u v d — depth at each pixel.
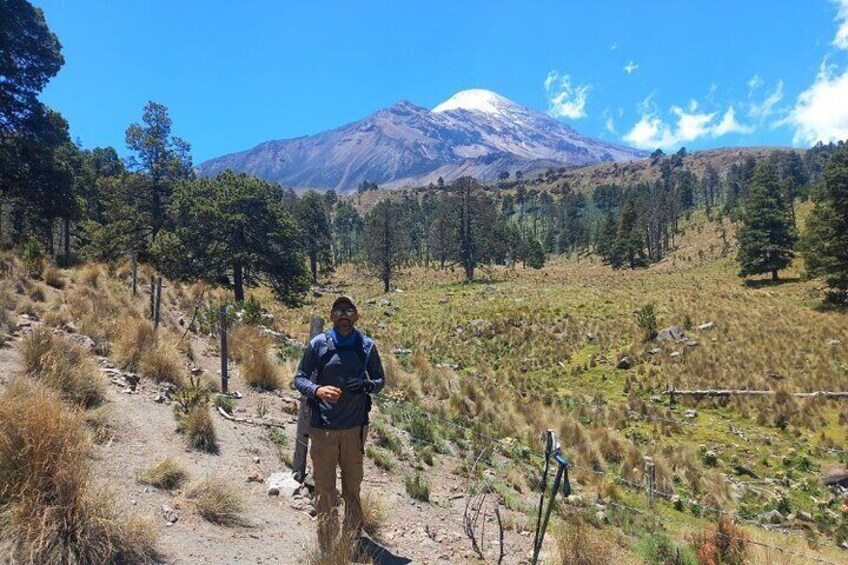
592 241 155.00
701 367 25.73
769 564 7.67
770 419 20.05
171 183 42.38
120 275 19.56
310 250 91.44
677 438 18.47
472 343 34.53
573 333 33.75
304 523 5.91
